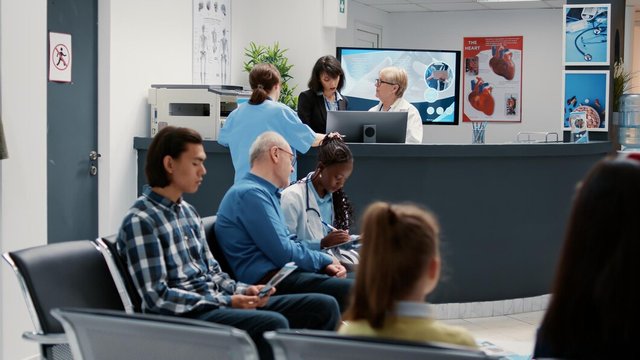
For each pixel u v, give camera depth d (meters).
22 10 4.17
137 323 1.82
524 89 11.89
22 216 4.21
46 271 2.66
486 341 4.83
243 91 6.36
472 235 5.55
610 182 1.70
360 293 1.83
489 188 5.56
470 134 12.10
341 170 3.94
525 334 5.15
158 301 2.85
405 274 1.79
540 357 1.80
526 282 5.72
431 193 5.48
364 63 8.79
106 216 5.95
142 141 6.17
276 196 3.66
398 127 5.55
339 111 5.55
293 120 5.09
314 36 8.15
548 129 11.82
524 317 5.61
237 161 5.19
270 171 3.63
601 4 6.76
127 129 6.15
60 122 5.57
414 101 9.23
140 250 2.88
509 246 5.64
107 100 5.95
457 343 1.80
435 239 1.84
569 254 1.74
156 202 3.01
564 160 5.80
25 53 4.20
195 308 2.93
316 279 3.61
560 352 1.74
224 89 6.14
